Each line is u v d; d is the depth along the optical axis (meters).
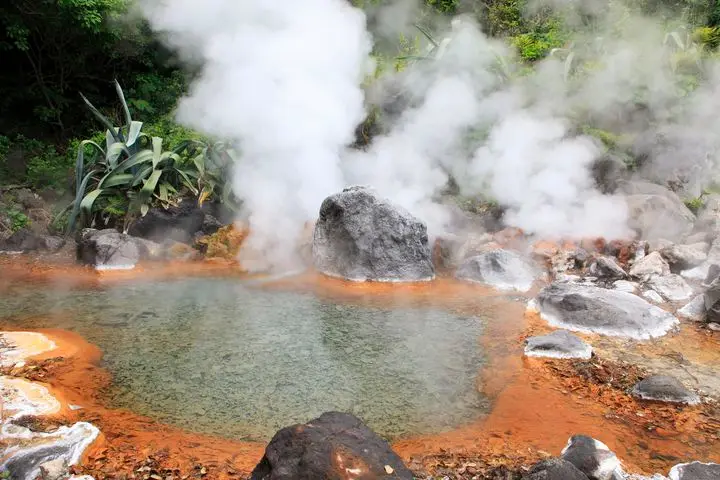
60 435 2.80
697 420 3.22
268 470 2.34
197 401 3.35
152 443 2.87
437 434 3.04
